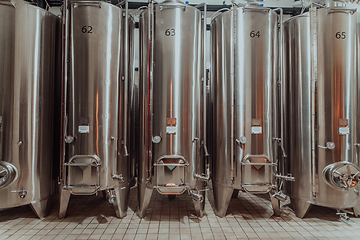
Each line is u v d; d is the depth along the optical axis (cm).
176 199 293
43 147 227
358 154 225
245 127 223
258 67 223
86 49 214
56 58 242
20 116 214
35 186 221
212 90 256
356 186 222
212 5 332
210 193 319
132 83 263
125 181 240
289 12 338
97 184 210
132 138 270
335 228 213
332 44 221
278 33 249
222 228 212
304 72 233
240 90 225
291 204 251
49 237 193
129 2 316
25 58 216
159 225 218
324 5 253
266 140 224
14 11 212
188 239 193
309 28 230
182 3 234
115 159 225
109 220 227
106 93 220
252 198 298
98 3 216
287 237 197
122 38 234
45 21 228
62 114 218
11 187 209
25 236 195
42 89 226
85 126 212
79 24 215
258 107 223
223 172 234
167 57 219
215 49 248
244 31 225
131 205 270
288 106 247
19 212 243
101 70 217
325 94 223
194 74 227
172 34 219
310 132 230
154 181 219
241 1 321
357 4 251
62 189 222
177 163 213
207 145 283
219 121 241
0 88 208
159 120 219
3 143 208
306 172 232
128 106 250
